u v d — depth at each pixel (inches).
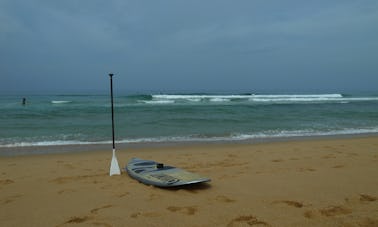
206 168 287.9
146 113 1038.4
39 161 346.9
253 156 355.6
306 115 1007.6
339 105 1486.2
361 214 164.1
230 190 212.4
